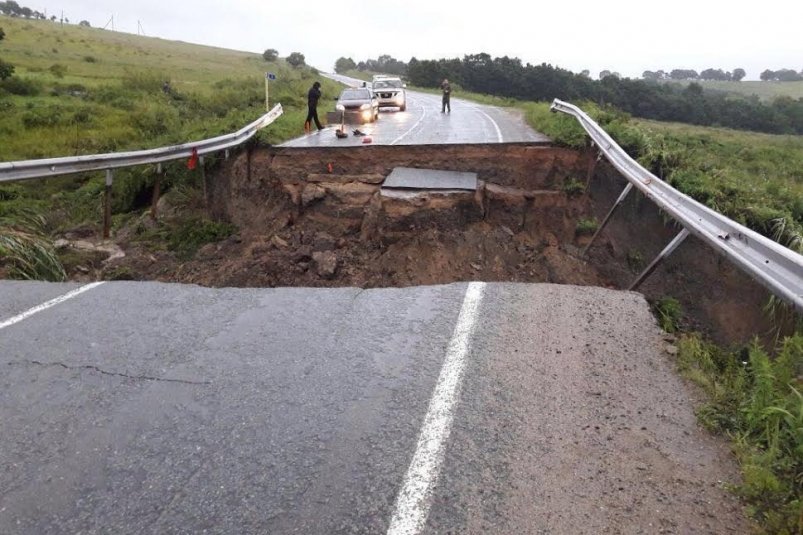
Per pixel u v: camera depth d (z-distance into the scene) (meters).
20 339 5.10
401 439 3.60
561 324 5.22
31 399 4.15
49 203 17.33
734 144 24.33
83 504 3.11
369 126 21.03
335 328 5.26
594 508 3.03
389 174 14.26
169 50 93.06
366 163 14.49
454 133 17.77
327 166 14.48
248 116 19.56
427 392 4.14
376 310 5.66
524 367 4.48
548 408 3.94
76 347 4.93
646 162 13.36
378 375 4.40
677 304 9.93
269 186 14.61
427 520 2.94
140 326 5.35
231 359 4.69
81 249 12.41
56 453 3.54
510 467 3.34
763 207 11.42
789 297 4.85
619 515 2.98
